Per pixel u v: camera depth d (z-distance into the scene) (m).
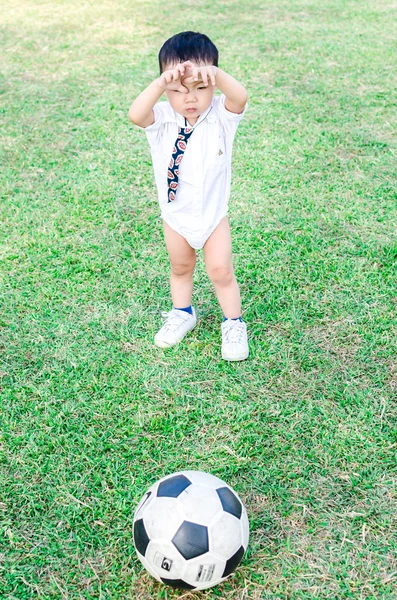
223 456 2.60
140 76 6.21
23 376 3.00
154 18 7.96
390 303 3.36
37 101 5.73
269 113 5.38
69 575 2.20
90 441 2.67
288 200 4.26
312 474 2.52
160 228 4.02
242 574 2.18
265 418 2.76
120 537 2.31
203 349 3.15
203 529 1.98
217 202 2.78
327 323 3.26
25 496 2.46
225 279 2.98
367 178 4.48
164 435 2.70
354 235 3.89
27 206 4.27
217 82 2.51
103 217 4.14
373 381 2.92
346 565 2.20
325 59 6.47
